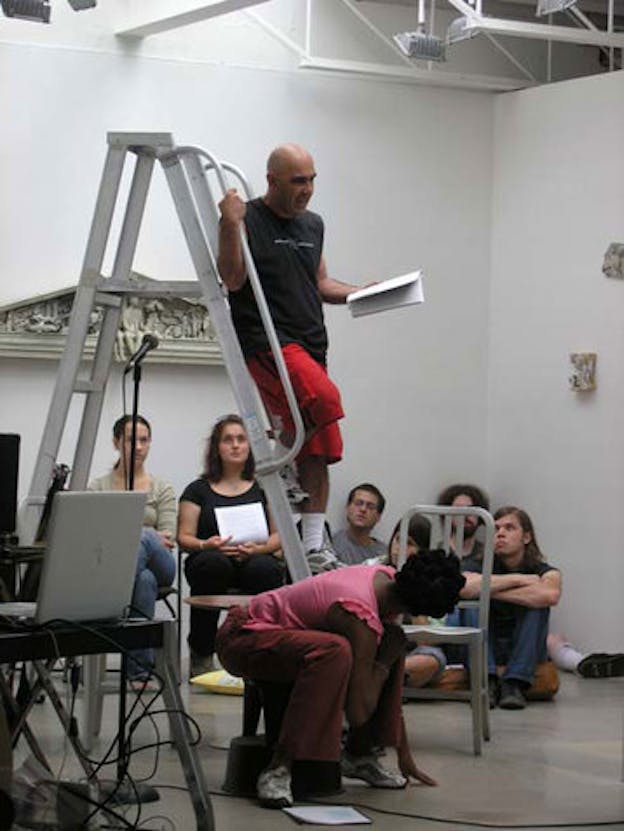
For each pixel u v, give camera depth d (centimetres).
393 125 884
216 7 755
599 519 851
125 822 423
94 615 418
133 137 533
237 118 845
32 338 788
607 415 851
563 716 676
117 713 642
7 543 481
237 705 680
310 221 542
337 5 871
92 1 713
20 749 547
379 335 883
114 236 814
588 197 863
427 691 595
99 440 811
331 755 476
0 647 390
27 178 796
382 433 883
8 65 793
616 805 484
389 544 839
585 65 921
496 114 906
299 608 491
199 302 820
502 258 901
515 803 486
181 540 755
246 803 481
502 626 716
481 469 905
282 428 532
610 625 844
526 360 888
